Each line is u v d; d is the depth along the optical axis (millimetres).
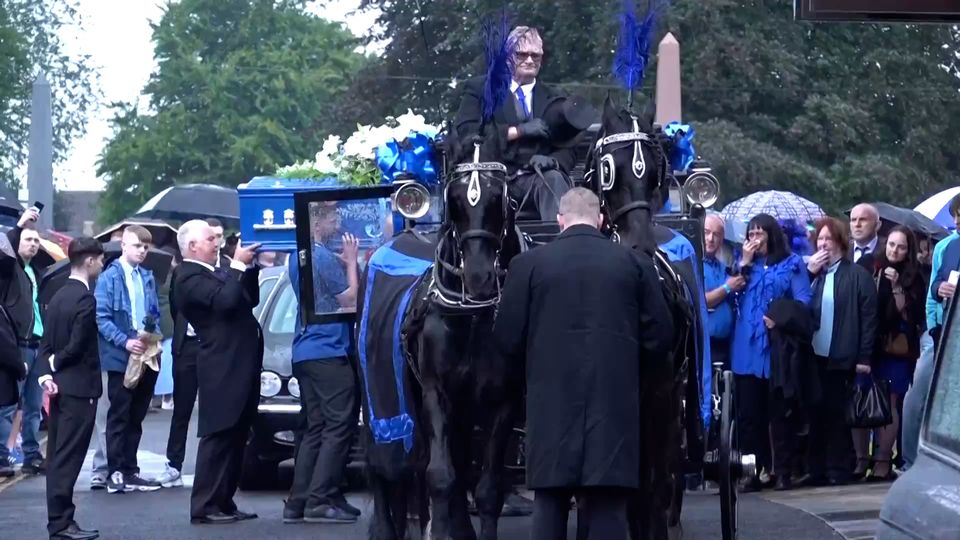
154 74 74250
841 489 13953
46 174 27891
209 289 12391
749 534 11516
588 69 34781
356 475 15375
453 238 9180
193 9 74625
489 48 9664
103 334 14695
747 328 13883
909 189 39812
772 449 14234
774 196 18844
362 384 10078
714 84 38062
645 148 9047
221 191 27562
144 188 72000
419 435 9492
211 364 12500
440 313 9133
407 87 35969
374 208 11938
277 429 14039
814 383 13867
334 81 73875
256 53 73312
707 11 37844
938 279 12750
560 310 8258
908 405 12289
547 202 10164
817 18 11922
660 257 9039
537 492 8359
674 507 9891
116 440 14734
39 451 16500
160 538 11711
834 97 39500
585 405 8172
